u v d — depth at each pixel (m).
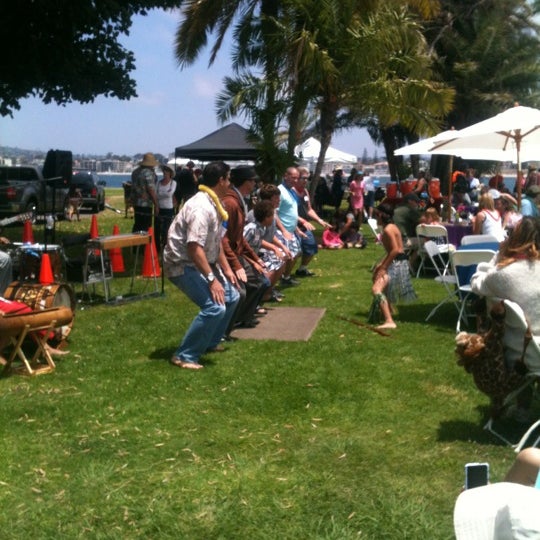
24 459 4.95
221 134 21.81
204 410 5.89
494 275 5.16
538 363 4.97
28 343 7.61
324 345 7.85
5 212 20.34
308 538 4.00
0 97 17.06
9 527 4.08
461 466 4.86
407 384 6.55
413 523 4.11
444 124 22.17
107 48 17.58
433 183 20.12
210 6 19.59
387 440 5.32
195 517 4.21
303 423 5.66
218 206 6.79
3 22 15.23
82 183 28.30
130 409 5.88
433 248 9.97
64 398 6.12
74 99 17.78
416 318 9.30
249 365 7.06
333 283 12.14
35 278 8.82
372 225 14.45
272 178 19.91
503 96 31.89
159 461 4.93
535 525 2.12
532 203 12.43
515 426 5.53
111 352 7.54
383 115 19.81
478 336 5.15
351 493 4.48
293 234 11.55
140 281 11.88
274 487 4.57
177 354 7.04
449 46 32.47
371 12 19.12
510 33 33.38
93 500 4.39
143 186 13.98
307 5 18.66
